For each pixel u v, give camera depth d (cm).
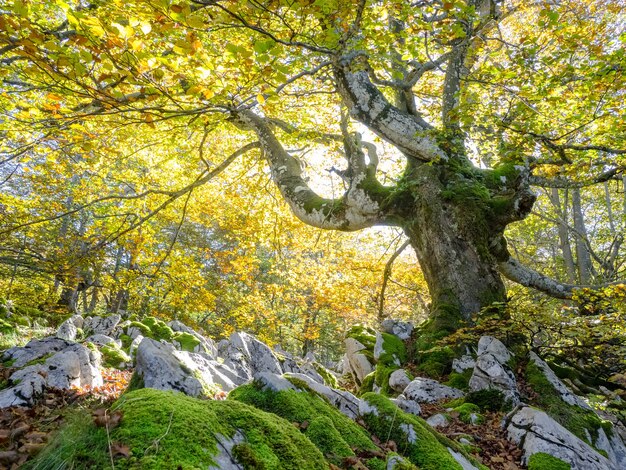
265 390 346
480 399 571
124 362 659
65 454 191
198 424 218
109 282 1658
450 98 1016
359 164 1008
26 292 1822
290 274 1639
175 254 1603
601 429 532
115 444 191
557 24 646
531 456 412
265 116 1259
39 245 1363
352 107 958
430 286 903
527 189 873
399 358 833
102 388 498
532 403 568
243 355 754
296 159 1209
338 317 2386
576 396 596
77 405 401
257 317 2125
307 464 237
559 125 866
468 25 659
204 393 410
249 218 1584
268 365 770
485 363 610
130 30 353
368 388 801
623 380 723
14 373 441
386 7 580
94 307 2453
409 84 796
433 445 348
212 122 733
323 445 291
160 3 330
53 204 1479
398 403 527
